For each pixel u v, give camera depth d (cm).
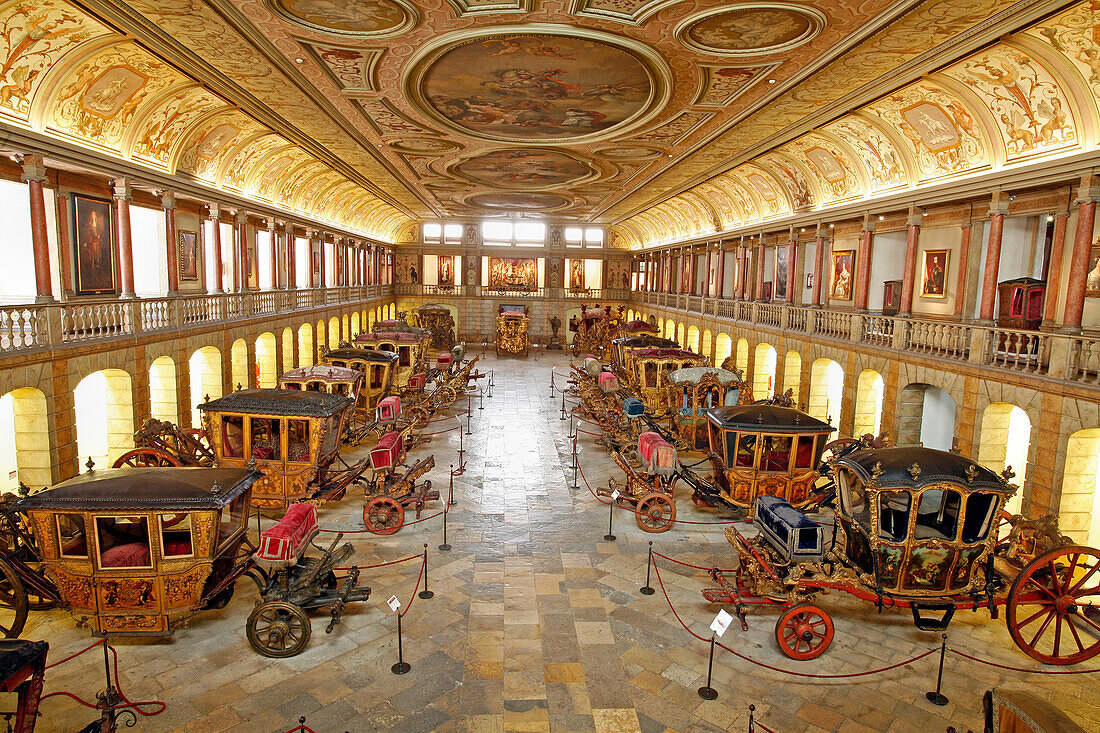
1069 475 1183
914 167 1730
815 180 2220
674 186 2908
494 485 1644
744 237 2980
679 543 1297
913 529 909
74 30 1177
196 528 864
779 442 1366
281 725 741
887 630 988
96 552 855
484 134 1969
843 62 1253
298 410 1279
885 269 2105
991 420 1401
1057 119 1258
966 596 939
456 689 814
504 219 4756
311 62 1318
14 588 874
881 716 782
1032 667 898
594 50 1230
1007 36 1160
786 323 2378
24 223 1609
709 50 1210
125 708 746
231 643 910
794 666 881
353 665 860
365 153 2280
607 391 2384
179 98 1598
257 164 2350
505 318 4434
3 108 1195
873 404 1891
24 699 617
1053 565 925
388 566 1163
